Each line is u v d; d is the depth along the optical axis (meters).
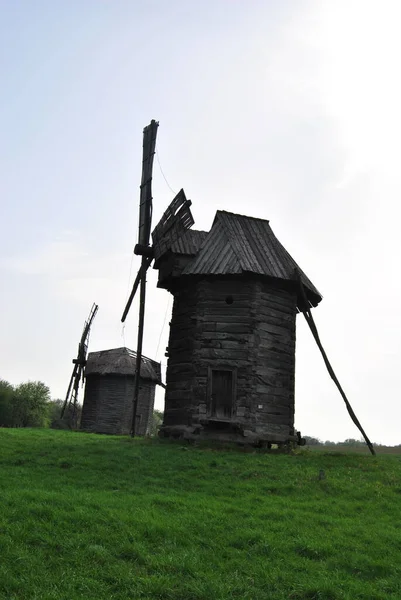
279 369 23.84
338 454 21.56
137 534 10.11
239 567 9.09
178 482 15.85
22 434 25.75
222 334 23.39
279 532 11.12
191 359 23.59
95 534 9.92
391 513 13.63
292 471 17.66
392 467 19.23
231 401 22.62
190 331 24.20
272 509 13.02
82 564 8.60
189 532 10.59
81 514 10.92
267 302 24.16
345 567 9.55
